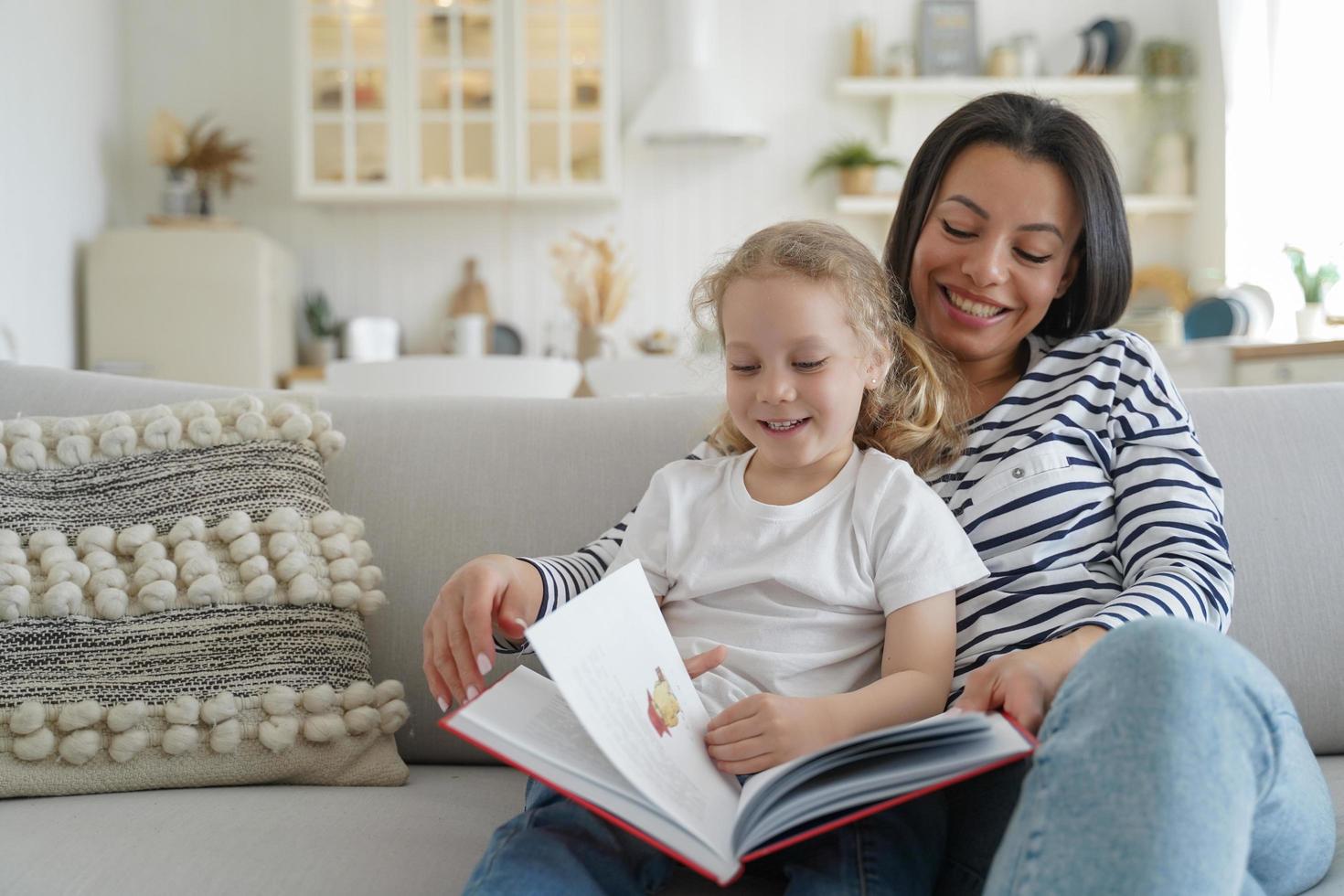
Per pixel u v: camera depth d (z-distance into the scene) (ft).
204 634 3.82
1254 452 4.50
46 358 13.88
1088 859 2.15
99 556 3.85
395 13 15.99
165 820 3.25
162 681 3.74
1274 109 13.82
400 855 3.07
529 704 2.96
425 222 17.15
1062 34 16.96
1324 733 4.26
